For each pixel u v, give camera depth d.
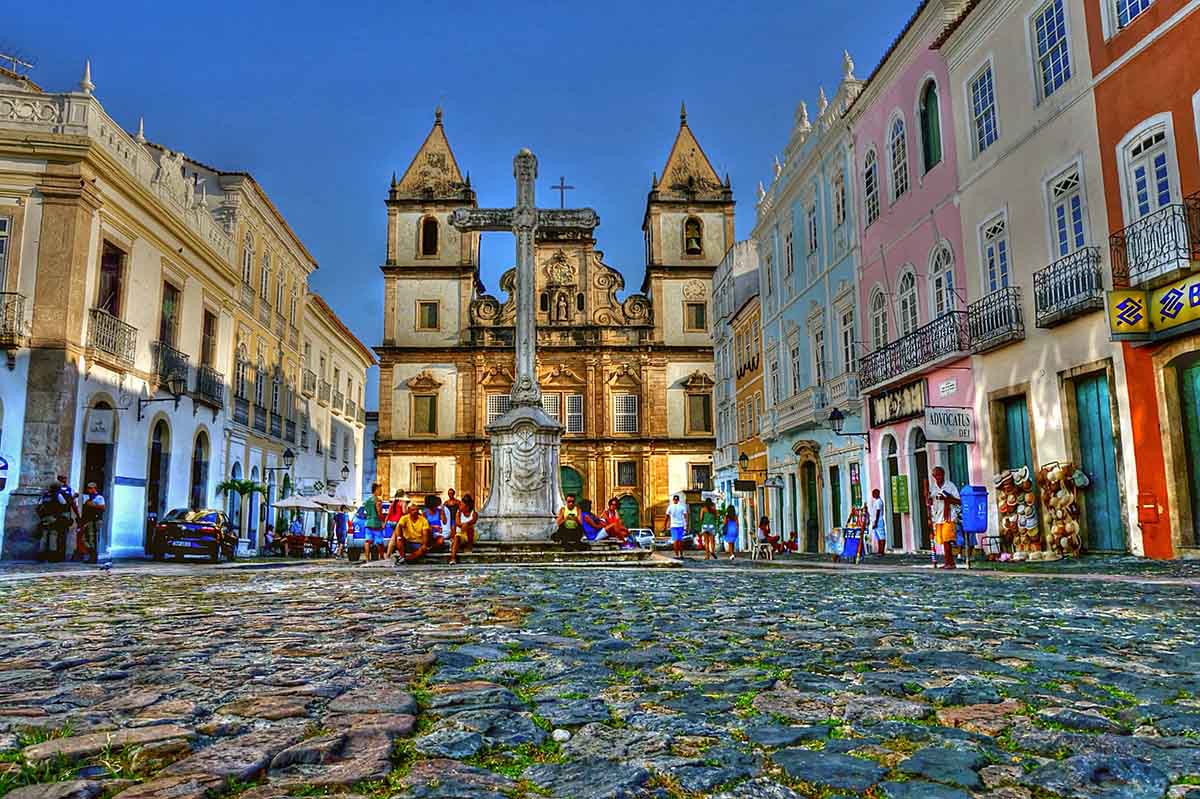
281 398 34.97
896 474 21.12
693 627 5.33
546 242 51.22
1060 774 2.18
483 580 10.21
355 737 2.56
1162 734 2.58
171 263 23.80
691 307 50.53
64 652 4.39
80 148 18.92
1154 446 12.96
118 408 20.69
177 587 9.65
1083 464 14.73
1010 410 16.80
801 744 2.51
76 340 18.92
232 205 29.03
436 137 52.25
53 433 18.28
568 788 2.11
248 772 2.21
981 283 17.52
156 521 22.80
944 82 18.98
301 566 16.41
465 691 3.26
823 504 25.67
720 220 51.69
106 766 2.28
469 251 50.41
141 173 22.08
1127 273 13.34
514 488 16.41
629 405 49.84
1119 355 13.62
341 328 45.47
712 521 24.53
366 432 65.38
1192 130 12.40
